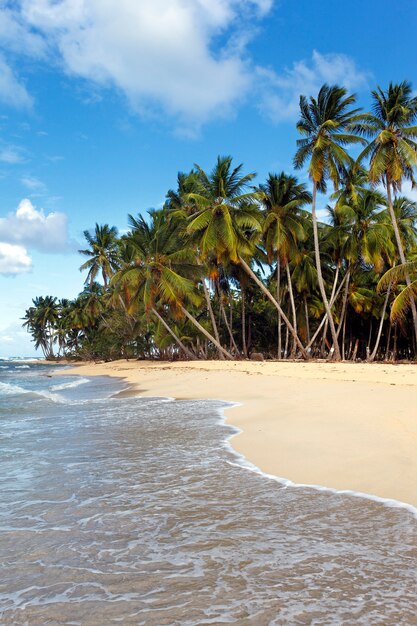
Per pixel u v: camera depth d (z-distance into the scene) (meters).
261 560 3.81
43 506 5.32
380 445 7.30
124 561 3.89
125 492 5.78
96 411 14.02
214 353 54.25
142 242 37.16
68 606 3.22
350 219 35.50
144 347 61.69
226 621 2.97
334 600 3.17
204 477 6.35
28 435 9.94
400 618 2.94
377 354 53.91
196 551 4.03
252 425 10.04
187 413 12.74
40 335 115.12
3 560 3.96
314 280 40.88
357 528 4.42
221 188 33.69
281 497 5.41
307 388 16.06
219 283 45.19
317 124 31.06
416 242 39.69
